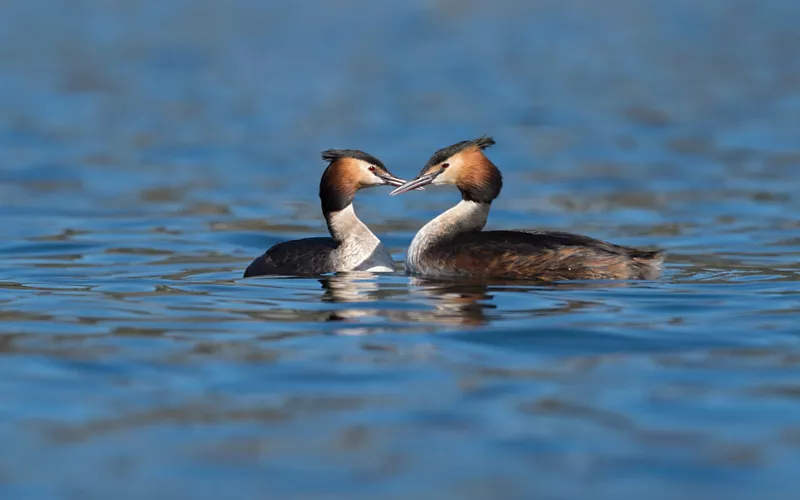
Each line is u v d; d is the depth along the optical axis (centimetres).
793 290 1351
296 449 830
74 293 1376
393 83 4491
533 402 922
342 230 1558
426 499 748
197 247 1802
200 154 2978
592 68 4947
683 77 4650
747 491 757
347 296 1338
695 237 1892
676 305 1256
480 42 5912
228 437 852
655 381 973
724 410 900
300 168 2772
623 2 7988
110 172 2677
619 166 2789
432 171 1545
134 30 6362
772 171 2652
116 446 838
